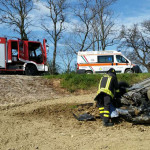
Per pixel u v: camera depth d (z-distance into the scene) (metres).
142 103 5.96
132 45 35.88
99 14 30.16
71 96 12.09
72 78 14.18
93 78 14.38
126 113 5.98
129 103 6.21
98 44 30.89
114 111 6.12
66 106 8.63
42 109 8.38
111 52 19.38
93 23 30.03
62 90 13.12
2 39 17.36
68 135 5.28
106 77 6.21
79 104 8.81
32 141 4.92
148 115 5.85
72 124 6.24
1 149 4.48
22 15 27.16
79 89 13.30
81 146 4.54
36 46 18.19
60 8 27.09
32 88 12.68
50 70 18.73
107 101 5.99
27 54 17.84
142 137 4.96
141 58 37.12
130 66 19.06
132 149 4.19
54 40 27.38
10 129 5.84
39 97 11.38
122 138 4.92
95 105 7.66
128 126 5.89
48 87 13.30
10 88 12.06
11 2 26.47
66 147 4.51
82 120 6.55
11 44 17.66
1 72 17.52
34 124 6.33
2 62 17.30
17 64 17.73
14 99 10.62
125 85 6.68
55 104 9.36
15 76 14.64
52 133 5.46
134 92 6.09
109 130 5.60
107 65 19.23
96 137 5.07
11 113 7.95
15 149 4.47
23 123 6.45
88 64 19.39
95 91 13.19
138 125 5.97
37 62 18.16
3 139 5.05
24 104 9.91
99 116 6.72
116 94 6.46
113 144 4.54
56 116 7.21
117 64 19.14
